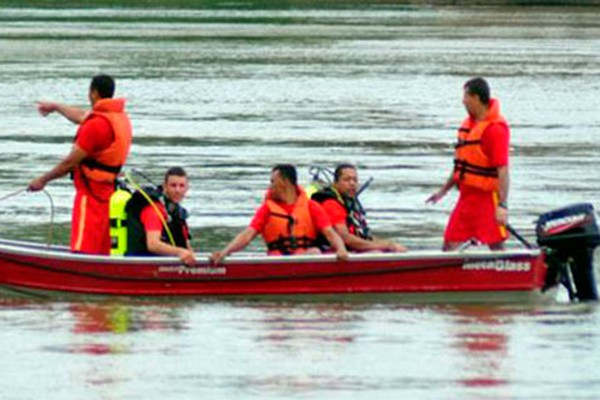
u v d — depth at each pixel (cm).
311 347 3941
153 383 3575
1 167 7562
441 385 3569
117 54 15462
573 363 3772
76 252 4581
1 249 4584
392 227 6106
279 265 4475
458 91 11894
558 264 4547
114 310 4406
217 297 4503
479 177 4569
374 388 3544
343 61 14838
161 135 8931
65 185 7069
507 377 3647
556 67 14275
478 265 4484
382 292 4484
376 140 8800
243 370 3694
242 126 9425
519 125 9712
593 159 8106
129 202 4528
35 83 12038
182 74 13225
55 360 3788
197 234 5862
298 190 4538
